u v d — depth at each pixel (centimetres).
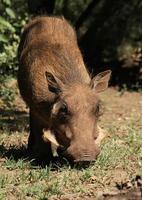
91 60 2675
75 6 2798
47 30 1288
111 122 1645
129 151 1248
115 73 2536
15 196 995
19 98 1912
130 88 2294
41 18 1364
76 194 985
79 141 1038
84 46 2659
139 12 2850
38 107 1162
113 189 988
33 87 1170
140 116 1755
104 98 2088
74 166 1116
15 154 1253
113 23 2831
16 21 1764
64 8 2753
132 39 2888
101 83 1148
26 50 1265
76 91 1099
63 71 1161
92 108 1080
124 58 2766
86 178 1060
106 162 1153
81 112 1070
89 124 1062
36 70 1183
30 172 1091
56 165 1133
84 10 2650
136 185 965
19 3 2142
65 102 1080
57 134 1103
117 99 2078
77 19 2667
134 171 1113
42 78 1162
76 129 1056
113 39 2819
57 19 1349
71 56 1195
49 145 1196
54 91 1117
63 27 1309
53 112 1090
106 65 2642
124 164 1159
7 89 1733
